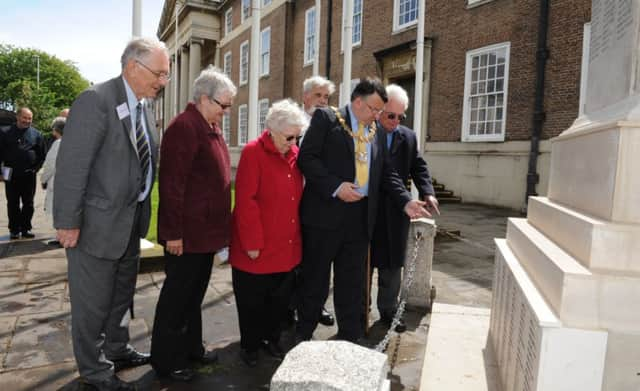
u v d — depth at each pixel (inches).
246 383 110.5
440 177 535.8
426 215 126.7
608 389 64.7
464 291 190.5
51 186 227.9
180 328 108.7
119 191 97.7
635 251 65.8
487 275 215.9
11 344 127.0
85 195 97.0
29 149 264.1
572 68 396.2
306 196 122.0
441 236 304.7
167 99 1390.3
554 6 410.3
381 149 129.0
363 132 123.0
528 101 435.8
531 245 90.0
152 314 153.5
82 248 97.3
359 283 124.6
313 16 795.4
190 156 102.7
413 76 573.3
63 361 117.3
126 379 110.3
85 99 93.3
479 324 138.4
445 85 527.5
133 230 110.0
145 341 132.6
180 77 1258.0
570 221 78.7
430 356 116.0
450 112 522.3
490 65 477.4
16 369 112.7
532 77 432.1
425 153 554.6
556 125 409.4
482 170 482.0
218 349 129.5
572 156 91.3
